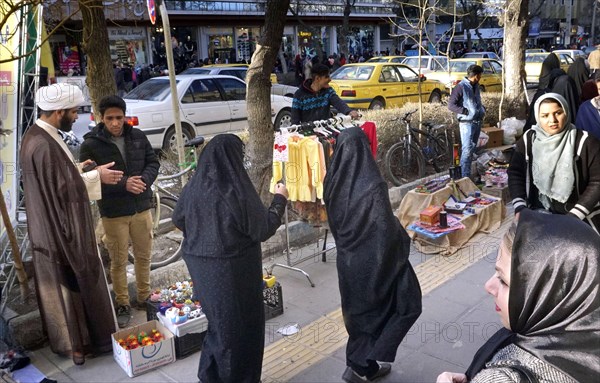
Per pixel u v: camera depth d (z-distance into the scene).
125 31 26.12
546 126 3.74
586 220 3.66
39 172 3.48
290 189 4.77
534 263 1.33
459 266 5.25
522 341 1.37
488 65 18.28
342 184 3.15
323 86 5.86
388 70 14.91
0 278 4.60
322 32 37.97
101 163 4.08
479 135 8.01
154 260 5.48
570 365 1.26
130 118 9.92
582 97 5.74
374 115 8.77
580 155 3.62
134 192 4.13
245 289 3.03
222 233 2.93
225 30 31.38
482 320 4.21
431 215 5.66
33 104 5.33
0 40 4.59
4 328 3.95
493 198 6.43
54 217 3.53
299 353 3.86
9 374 3.59
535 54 23.58
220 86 11.47
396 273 3.10
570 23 54.25
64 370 3.68
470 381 1.49
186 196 3.08
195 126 10.93
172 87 6.19
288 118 13.03
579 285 1.28
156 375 3.62
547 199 3.81
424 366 3.64
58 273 3.61
